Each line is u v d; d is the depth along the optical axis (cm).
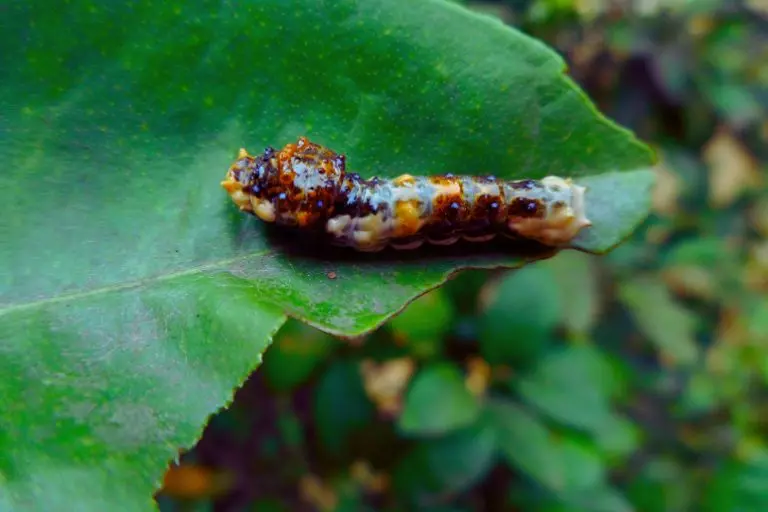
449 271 13
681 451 23
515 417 17
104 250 12
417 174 13
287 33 12
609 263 22
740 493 21
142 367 12
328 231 13
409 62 13
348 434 17
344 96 13
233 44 12
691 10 23
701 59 24
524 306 17
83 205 12
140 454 11
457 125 13
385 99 13
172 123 12
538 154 13
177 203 12
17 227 12
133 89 12
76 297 12
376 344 17
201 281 12
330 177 13
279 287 12
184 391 12
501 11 18
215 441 17
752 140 27
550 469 16
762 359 24
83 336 12
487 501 18
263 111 13
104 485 11
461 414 16
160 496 16
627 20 22
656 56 23
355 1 12
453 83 13
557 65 13
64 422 11
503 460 18
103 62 12
